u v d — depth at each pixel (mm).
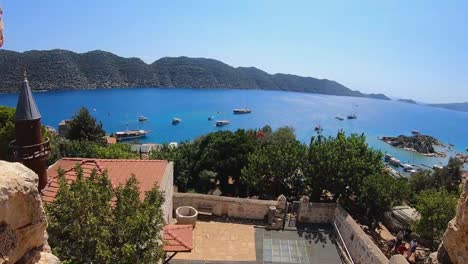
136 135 132875
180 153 48625
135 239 12172
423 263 23297
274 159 32969
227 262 21062
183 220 24672
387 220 32312
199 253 21859
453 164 60250
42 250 7160
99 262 11234
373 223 28375
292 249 22812
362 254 19656
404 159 119438
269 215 25469
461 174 60312
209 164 46750
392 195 27016
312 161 30000
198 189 46344
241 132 50438
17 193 6062
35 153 20516
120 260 11609
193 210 25969
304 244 23453
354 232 21281
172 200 26625
